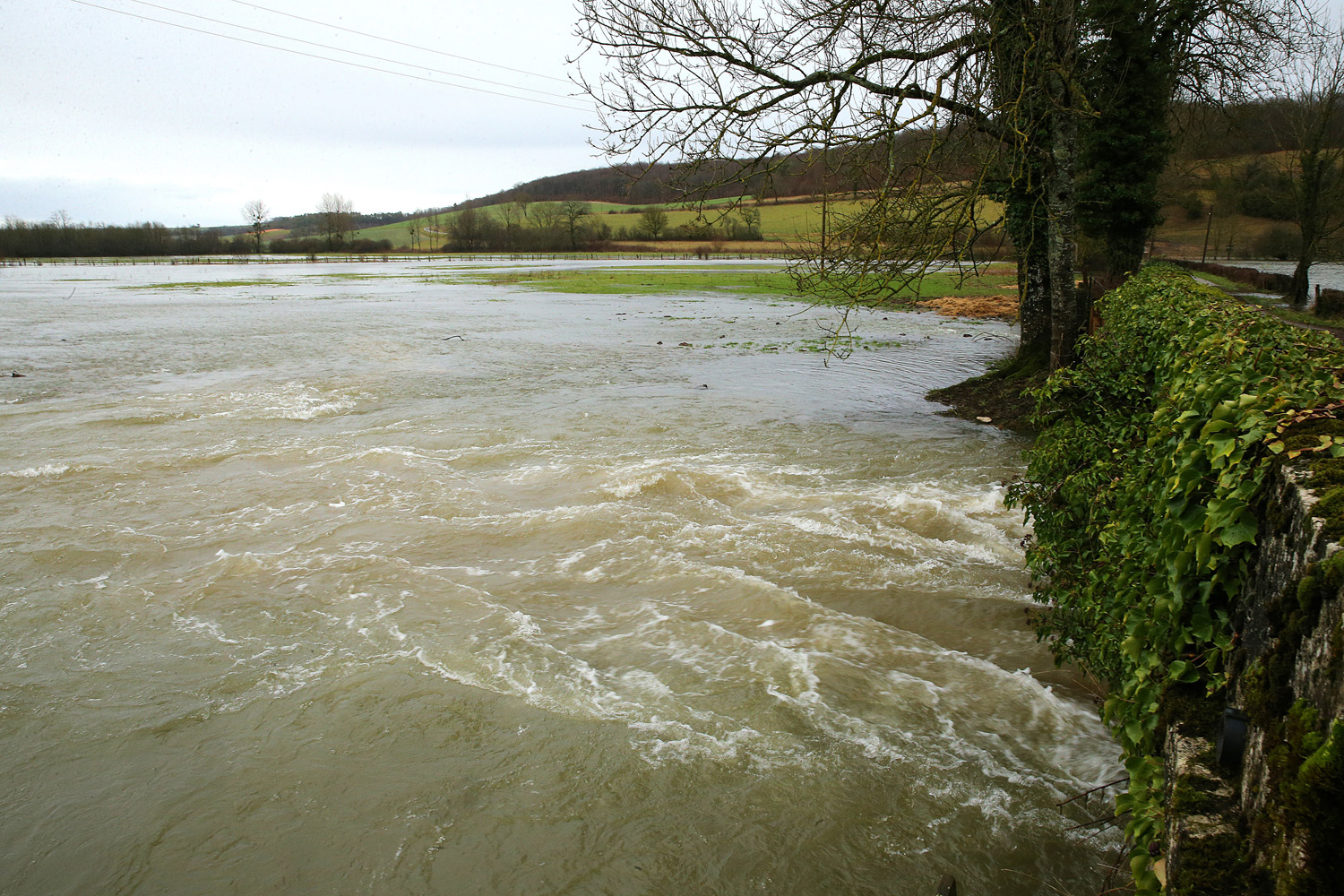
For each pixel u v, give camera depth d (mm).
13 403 17094
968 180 13547
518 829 4910
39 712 6168
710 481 11367
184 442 13930
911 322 34281
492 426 15047
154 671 6723
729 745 5617
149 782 5395
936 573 8344
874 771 5332
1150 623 3932
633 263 95625
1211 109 22938
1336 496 2410
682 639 7086
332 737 5805
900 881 4473
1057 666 6172
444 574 8555
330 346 26281
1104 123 21281
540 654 6852
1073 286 14359
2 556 9109
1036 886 4406
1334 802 1737
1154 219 22141
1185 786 2678
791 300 46125
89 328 31688
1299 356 4484
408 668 6676
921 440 13844
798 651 6824
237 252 146625
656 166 13695
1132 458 6098
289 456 13008
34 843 4891
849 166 12586
